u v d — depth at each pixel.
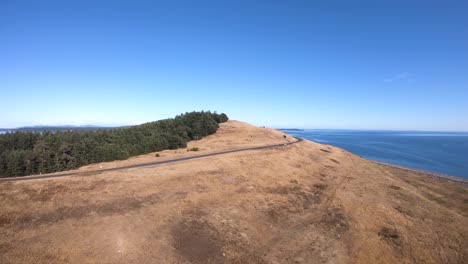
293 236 34.44
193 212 34.66
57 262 24.31
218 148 71.69
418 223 41.12
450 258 33.19
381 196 50.69
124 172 43.47
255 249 30.83
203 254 28.42
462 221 43.97
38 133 66.25
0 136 61.25
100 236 27.94
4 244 25.44
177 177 43.44
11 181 37.47
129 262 25.70
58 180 38.31
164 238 29.33
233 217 35.41
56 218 29.72
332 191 50.22
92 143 60.38
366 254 32.41
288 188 48.31
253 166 54.72
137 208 33.31
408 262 31.97
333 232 36.22
